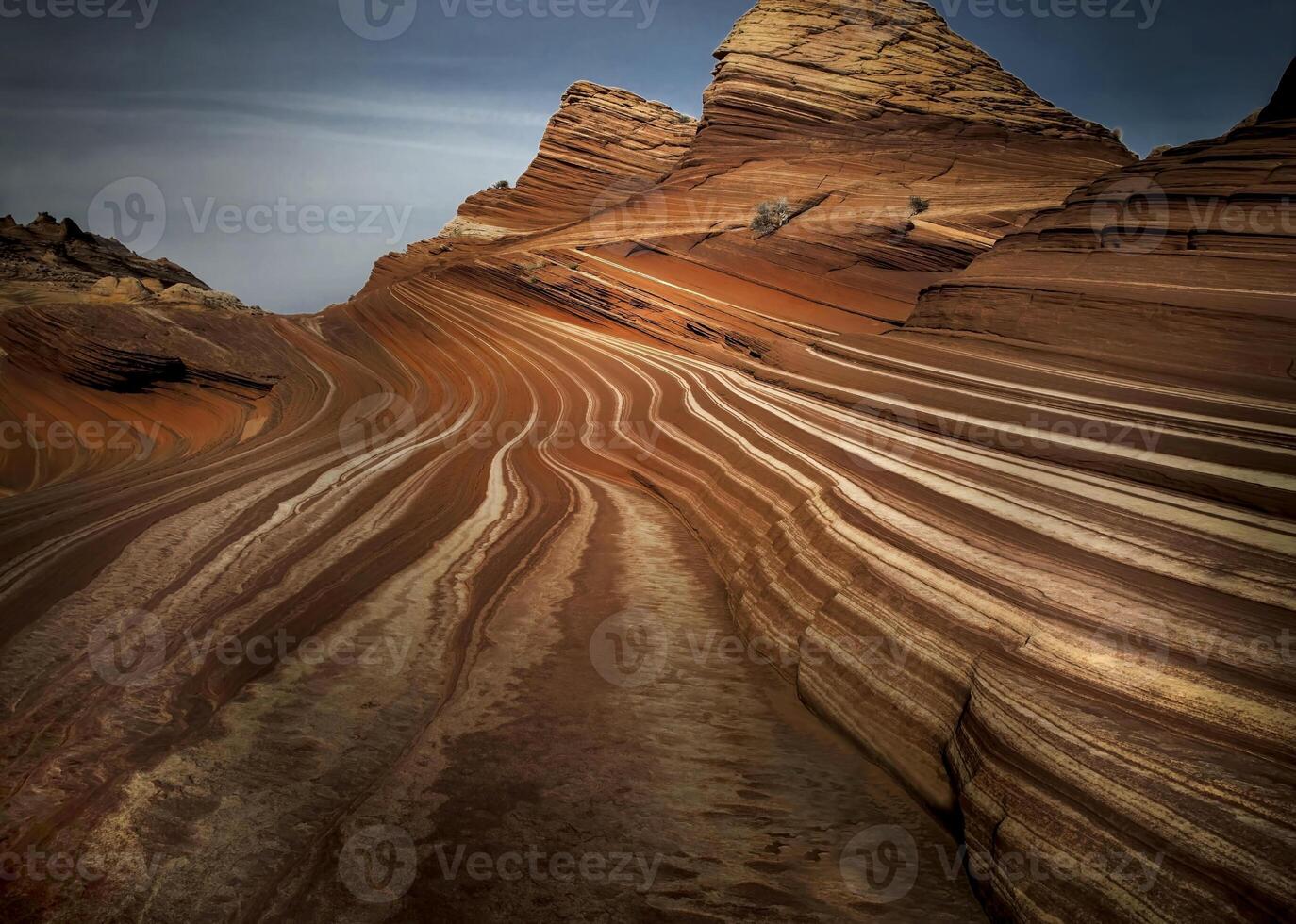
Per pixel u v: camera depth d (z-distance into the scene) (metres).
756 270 30.20
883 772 4.97
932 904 3.74
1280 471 5.90
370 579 8.54
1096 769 3.68
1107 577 5.01
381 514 11.26
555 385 22.25
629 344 26.05
